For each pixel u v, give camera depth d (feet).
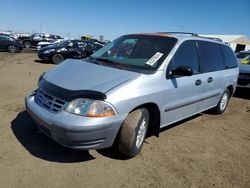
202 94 17.38
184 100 15.35
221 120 20.80
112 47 16.17
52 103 11.45
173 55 14.25
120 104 11.24
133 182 11.18
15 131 14.71
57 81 12.30
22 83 27.78
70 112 10.78
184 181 11.68
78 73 12.75
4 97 21.30
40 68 42.55
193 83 15.76
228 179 12.23
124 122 11.85
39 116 11.52
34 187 10.23
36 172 11.16
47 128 11.31
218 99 20.62
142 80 12.29
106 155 13.02
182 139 16.14
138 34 16.44
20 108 18.54
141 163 12.69
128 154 12.51
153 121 14.03
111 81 11.81
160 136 16.19
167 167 12.63
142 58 14.12
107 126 10.93
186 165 13.03
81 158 12.54
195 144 15.62
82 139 10.69
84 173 11.42
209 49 18.21
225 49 21.01
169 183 11.41
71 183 10.68
